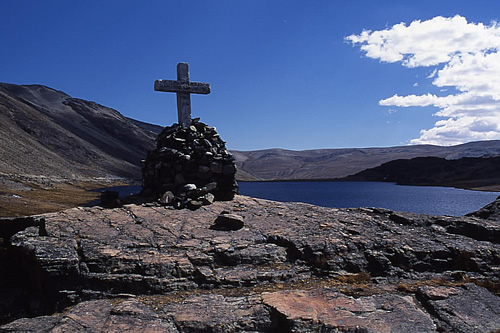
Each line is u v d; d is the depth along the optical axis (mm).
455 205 72812
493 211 12703
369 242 9906
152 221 10992
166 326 6078
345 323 6121
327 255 9320
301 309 6594
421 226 11633
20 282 8750
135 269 8148
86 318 6293
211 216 11938
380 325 6121
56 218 10461
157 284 7793
